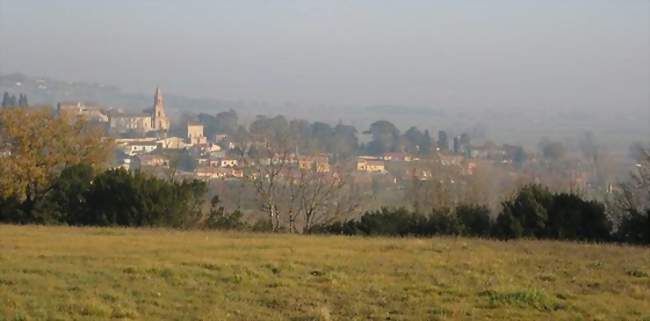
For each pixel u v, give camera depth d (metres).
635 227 30.12
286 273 18.53
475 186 51.31
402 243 26.11
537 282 17.64
